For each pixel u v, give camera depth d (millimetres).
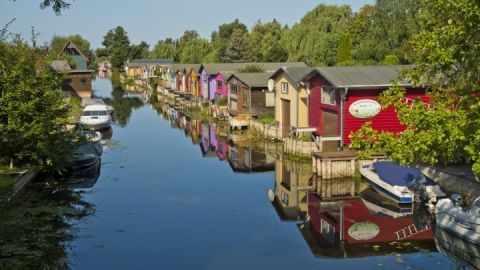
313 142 27906
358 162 23531
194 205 20078
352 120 25828
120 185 23281
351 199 20641
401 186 19516
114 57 132250
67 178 24391
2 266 13898
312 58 57656
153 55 127750
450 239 15797
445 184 19938
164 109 58156
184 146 34031
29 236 16297
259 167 27109
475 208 15492
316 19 60406
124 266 14180
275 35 79875
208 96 54625
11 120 20906
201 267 14109
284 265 14164
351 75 26578
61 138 22719
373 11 57156
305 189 22328
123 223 17812
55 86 25375
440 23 14109
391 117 26156
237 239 16266
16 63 22109
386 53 50062
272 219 18281
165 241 16141
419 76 14742
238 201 20656
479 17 11438
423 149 12320
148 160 29188
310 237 16344
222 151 31953
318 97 28812
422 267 13758
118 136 38469
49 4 12391
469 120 11508
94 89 90188
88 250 15328
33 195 21266
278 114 34594
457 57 12695
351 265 14031
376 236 16281
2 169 22141
